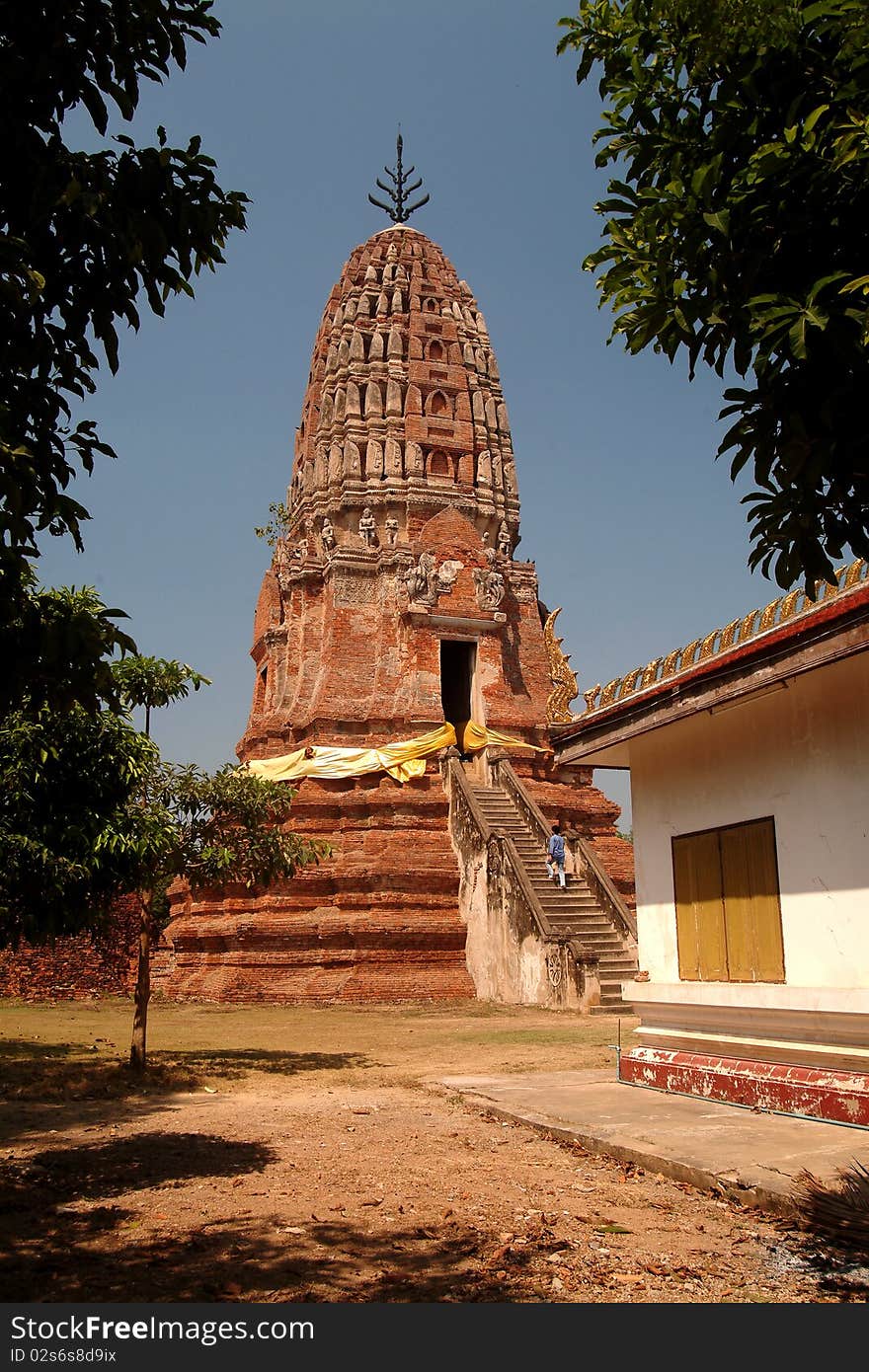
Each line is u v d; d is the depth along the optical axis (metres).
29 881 14.56
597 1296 6.50
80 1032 23.64
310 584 39.62
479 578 38.84
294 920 32.34
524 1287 6.64
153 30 6.92
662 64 7.50
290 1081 16.33
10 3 6.51
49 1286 6.74
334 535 39.25
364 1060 18.66
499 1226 8.02
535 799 36.69
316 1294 6.55
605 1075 15.81
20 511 6.35
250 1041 21.73
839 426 6.60
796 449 6.74
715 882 13.60
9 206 6.76
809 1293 6.55
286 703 38.97
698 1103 12.83
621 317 7.57
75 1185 9.55
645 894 15.20
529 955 28.98
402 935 31.92
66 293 7.02
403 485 39.72
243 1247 7.54
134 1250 7.50
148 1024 25.95
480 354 43.44
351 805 34.66
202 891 34.91
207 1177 9.84
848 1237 7.50
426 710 36.50
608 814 38.41
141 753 15.49
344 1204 8.73
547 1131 11.55
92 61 6.78
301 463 44.09
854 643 9.72
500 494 41.62
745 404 7.00
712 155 7.22
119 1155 10.88
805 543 7.05
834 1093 11.13
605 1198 8.88
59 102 6.79
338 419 40.53
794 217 6.71
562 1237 7.72
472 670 39.34
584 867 31.83
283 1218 8.30
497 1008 28.33
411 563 38.34
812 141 6.37
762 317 6.28
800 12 6.61
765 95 6.97
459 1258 7.26
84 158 6.67
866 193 6.48
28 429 6.93
